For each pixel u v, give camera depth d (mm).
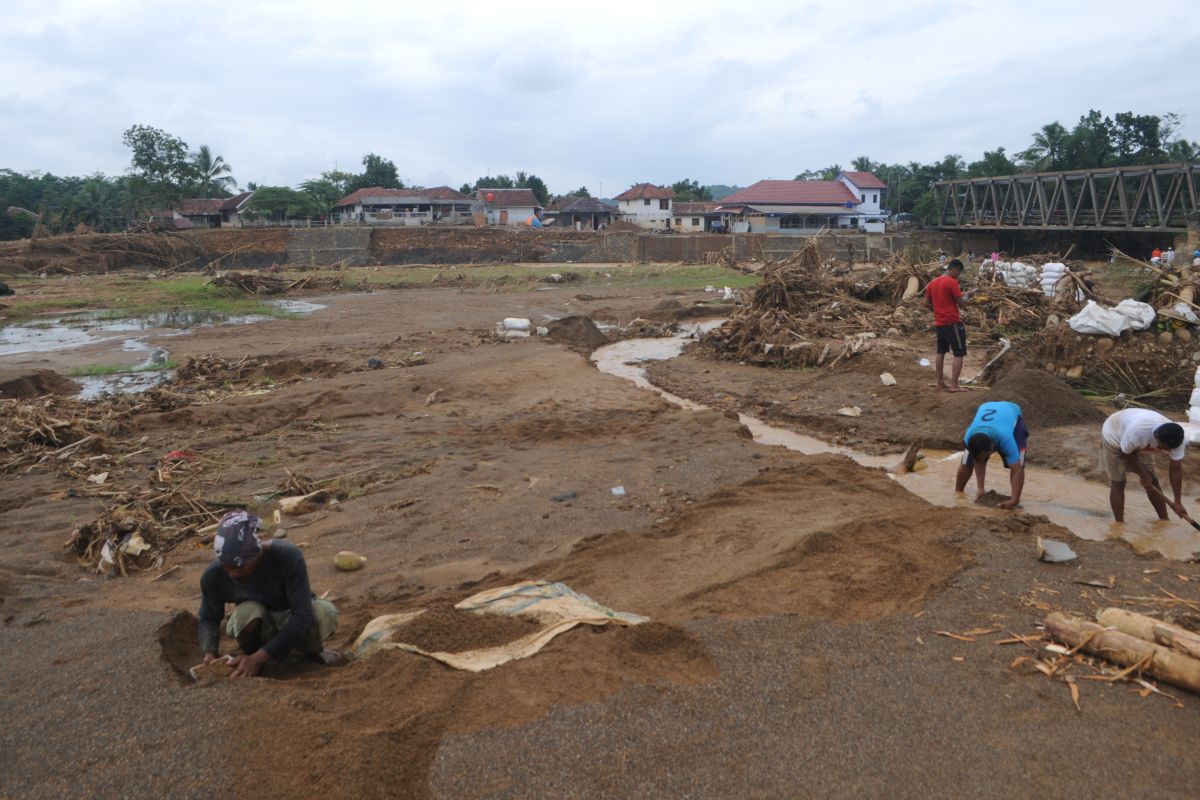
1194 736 3695
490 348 19312
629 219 80812
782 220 72812
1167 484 8836
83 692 4215
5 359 19500
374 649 4680
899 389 13234
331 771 3404
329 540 7336
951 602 5152
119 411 12828
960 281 21000
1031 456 9992
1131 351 13000
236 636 4535
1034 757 3574
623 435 11211
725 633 4762
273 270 44375
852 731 3787
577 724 3803
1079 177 49406
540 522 7621
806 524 6941
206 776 3467
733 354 17922
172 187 71438
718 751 3646
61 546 7180
